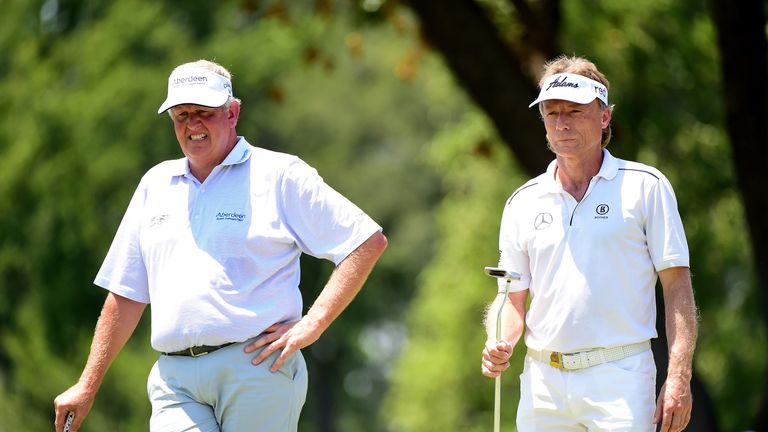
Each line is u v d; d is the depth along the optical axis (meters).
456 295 83.50
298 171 18.80
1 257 84.75
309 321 18.42
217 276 18.38
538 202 18.47
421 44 42.84
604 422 17.88
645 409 17.80
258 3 47.03
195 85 18.42
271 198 18.69
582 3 49.38
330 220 18.66
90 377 19.41
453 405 87.44
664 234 17.84
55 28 85.50
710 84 50.31
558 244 18.16
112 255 19.53
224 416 18.61
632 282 17.94
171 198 18.91
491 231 78.69
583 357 18.02
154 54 88.00
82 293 85.94
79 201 85.50
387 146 145.50
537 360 18.52
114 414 86.88
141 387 86.50
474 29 37.03
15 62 84.56
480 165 70.69
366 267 18.66
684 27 48.81
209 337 18.28
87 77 86.12
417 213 139.38
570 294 18.02
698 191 52.34
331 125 129.25
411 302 141.25
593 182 18.14
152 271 18.89
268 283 18.55
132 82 85.38
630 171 18.11
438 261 90.25
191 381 18.48
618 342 17.89
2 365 86.94
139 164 86.56
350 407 152.12
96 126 85.25
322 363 147.50
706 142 51.84
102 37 86.00
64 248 85.19
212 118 18.55
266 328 18.45
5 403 84.44
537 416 18.53
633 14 49.94
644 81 51.03
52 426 85.19
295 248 18.89
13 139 85.44
